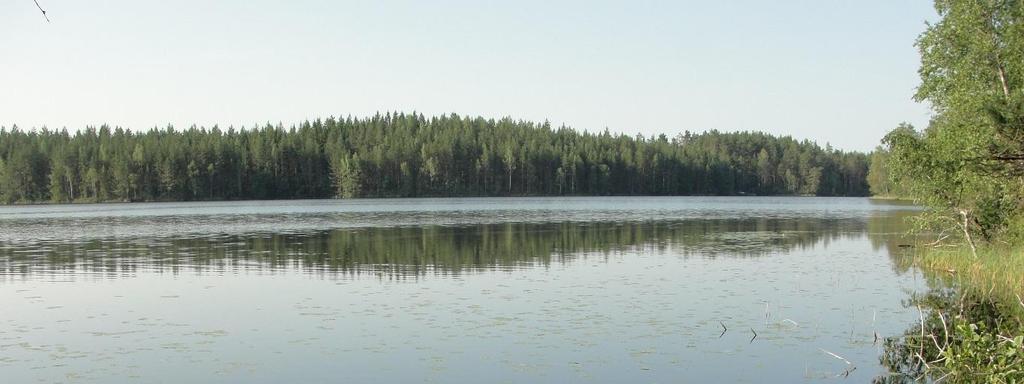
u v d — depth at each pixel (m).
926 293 24.22
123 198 131.12
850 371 15.34
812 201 133.38
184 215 80.12
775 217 72.88
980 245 30.97
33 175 131.88
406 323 19.83
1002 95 26.44
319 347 17.44
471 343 17.66
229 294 24.72
